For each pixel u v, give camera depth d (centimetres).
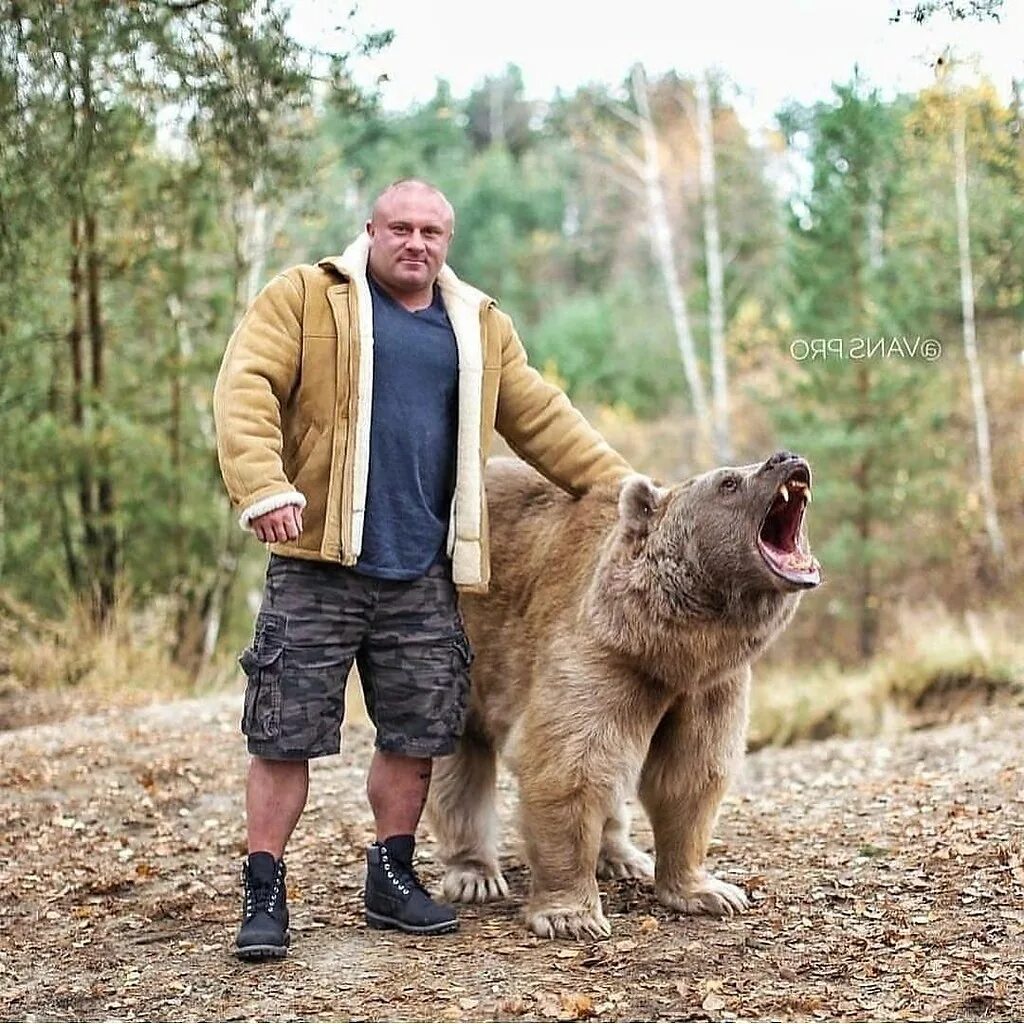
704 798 438
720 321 2303
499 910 454
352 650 413
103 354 1262
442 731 423
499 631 459
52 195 729
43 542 1275
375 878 432
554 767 414
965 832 509
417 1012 360
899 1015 347
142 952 425
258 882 411
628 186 2728
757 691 1102
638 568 404
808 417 1731
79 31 627
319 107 914
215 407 399
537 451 454
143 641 1167
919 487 1716
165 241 1223
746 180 2577
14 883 514
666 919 434
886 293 1636
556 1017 353
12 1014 379
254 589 1548
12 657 1080
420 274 413
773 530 407
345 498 400
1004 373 1836
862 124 1479
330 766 703
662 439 2698
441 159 4206
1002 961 380
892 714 955
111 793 648
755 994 364
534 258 3972
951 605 1720
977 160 1462
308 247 1541
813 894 454
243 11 662
